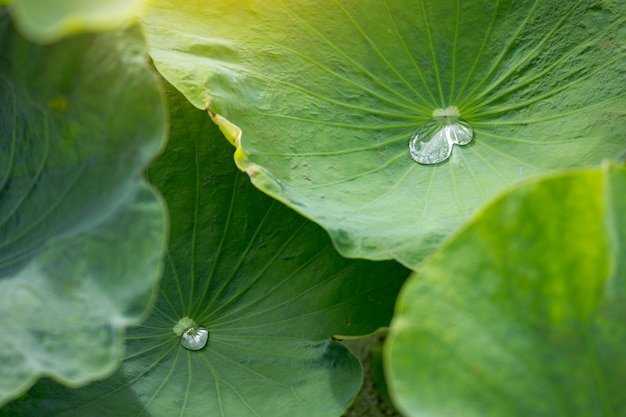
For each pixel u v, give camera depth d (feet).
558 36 3.32
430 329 2.73
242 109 3.20
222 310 3.27
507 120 3.32
